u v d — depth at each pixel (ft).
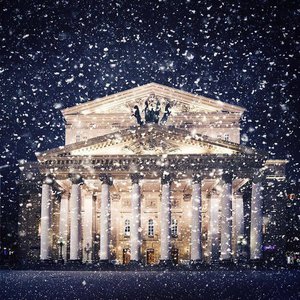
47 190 253.03
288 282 141.90
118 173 252.21
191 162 249.55
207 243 286.66
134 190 250.16
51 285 130.62
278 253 302.04
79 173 252.01
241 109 298.15
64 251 270.26
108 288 119.44
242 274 198.80
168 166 249.55
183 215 290.35
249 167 251.19
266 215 304.71
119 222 293.84
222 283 138.72
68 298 92.22
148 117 256.93
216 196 275.80
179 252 291.17
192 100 297.53
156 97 267.80
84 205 281.13
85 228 278.46
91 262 263.08
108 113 299.17
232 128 297.33
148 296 97.35
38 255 303.48
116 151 253.44
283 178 305.53
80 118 300.61
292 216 331.77
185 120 296.71
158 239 295.28
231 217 249.14
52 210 266.57
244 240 265.95
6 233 334.24
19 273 212.84
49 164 251.60
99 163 250.16
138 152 252.42
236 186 277.23
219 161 249.75
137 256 247.70
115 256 290.15
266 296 94.63
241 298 90.79
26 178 307.37
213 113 297.53
